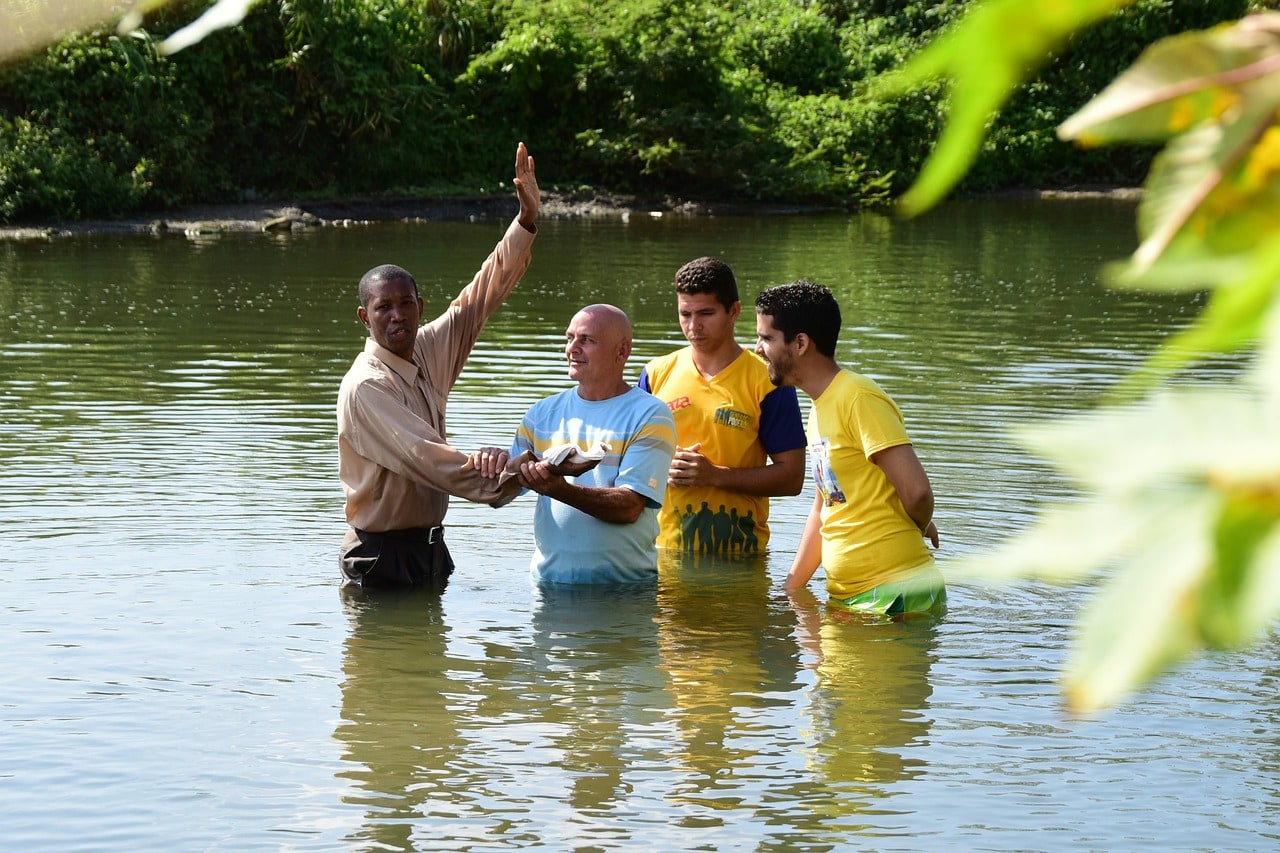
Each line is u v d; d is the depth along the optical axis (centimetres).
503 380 995
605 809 373
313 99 2858
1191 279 42
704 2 3253
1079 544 39
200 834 357
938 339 1223
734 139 3028
